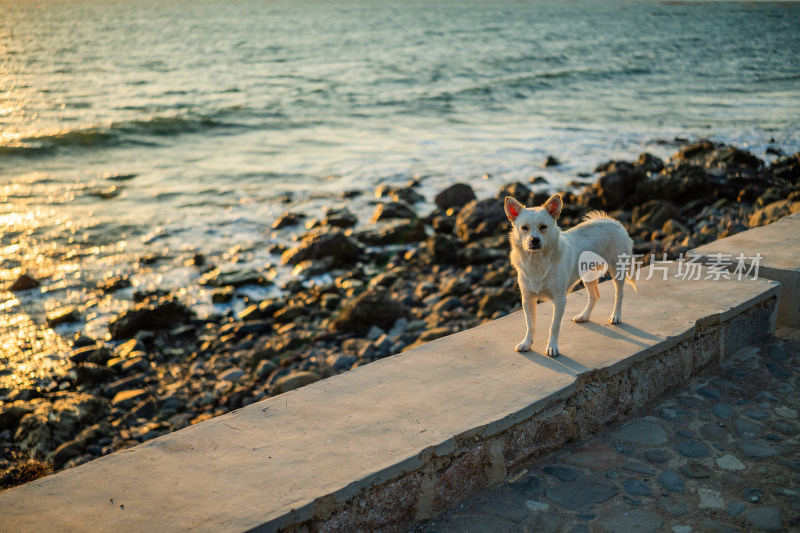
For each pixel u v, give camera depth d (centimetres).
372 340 1065
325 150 2716
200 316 1231
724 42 8944
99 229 1720
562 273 468
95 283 1377
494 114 3559
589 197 1809
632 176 1805
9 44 7250
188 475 357
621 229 523
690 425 464
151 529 315
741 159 2097
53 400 919
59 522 322
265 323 1165
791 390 505
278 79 4759
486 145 2761
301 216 1844
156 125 3017
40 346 1102
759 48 7994
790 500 376
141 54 6400
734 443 438
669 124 3250
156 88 4191
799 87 4681
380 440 383
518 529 366
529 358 483
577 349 492
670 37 9988
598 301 596
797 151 2538
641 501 384
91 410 848
